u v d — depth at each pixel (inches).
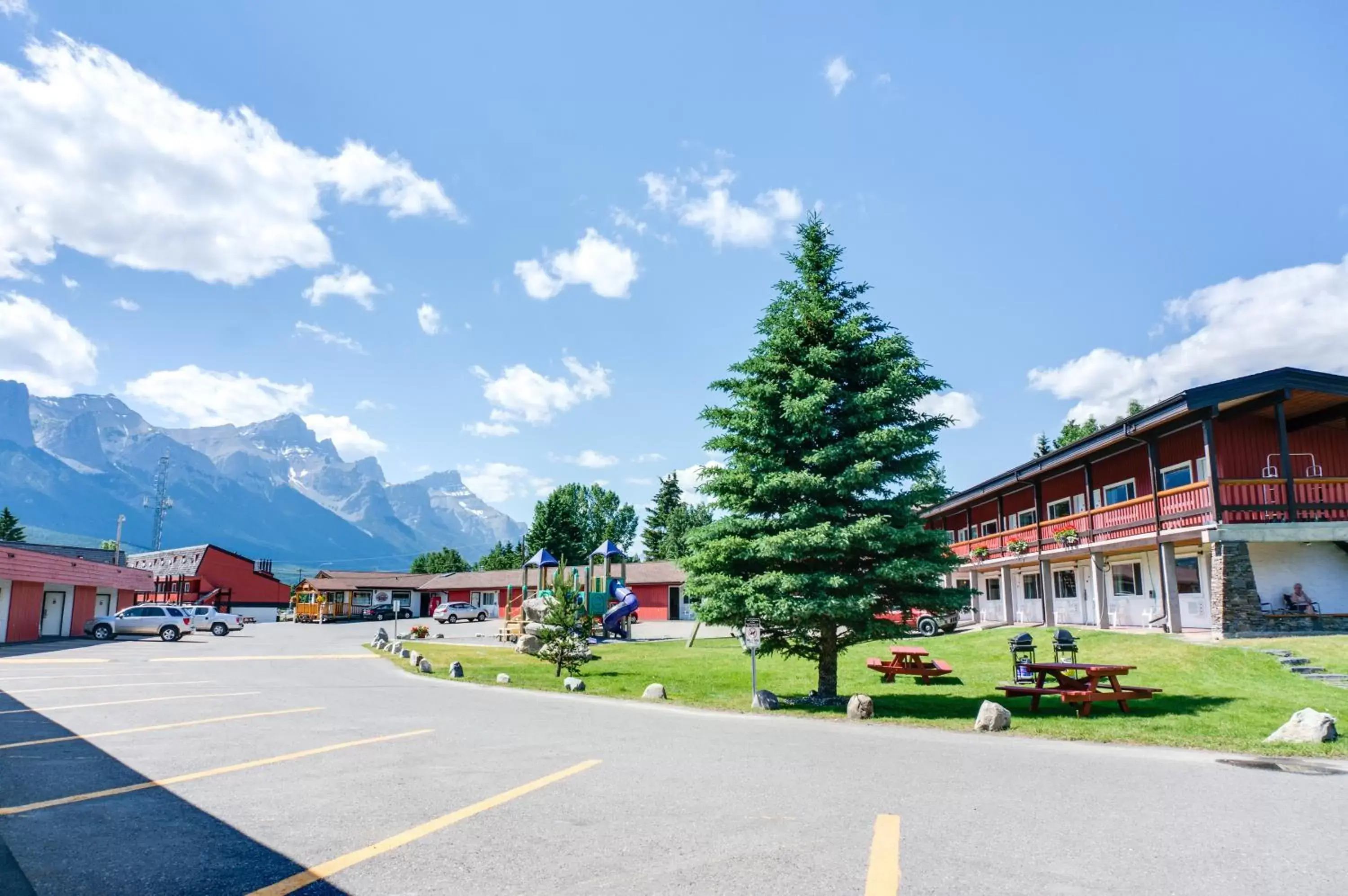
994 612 1561.3
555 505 3442.4
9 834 235.5
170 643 1450.5
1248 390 851.4
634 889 189.0
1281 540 847.1
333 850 219.8
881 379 649.0
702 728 464.1
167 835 234.1
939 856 215.6
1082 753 385.1
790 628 643.5
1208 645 804.6
